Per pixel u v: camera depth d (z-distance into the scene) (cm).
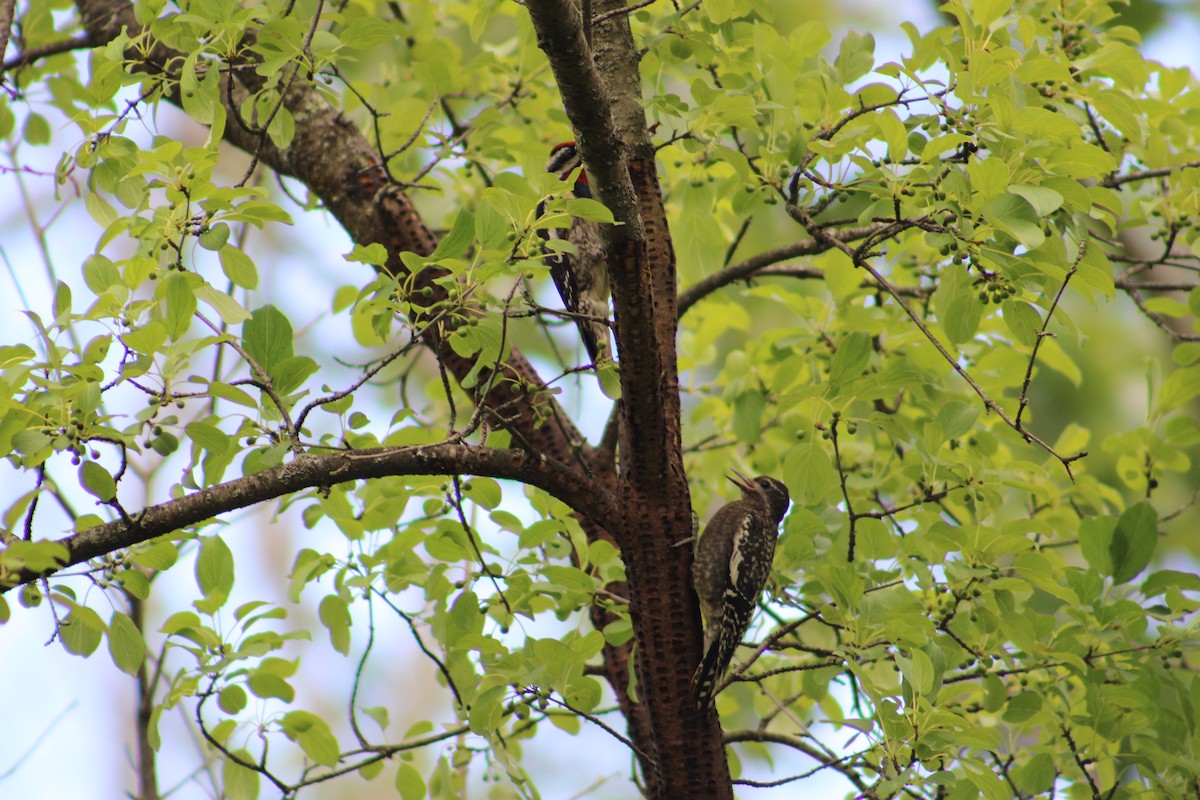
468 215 747
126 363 712
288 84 845
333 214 1146
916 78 849
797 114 988
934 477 948
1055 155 787
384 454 802
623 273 777
